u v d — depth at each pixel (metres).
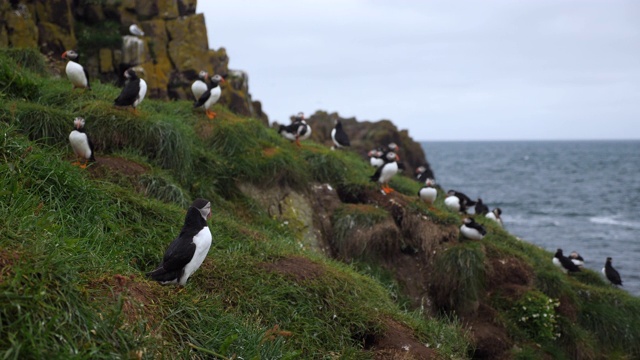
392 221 10.88
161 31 15.26
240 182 10.54
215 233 7.81
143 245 6.90
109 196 7.32
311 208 11.01
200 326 5.12
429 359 6.93
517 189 57.91
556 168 95.88
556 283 11.13
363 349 6.85
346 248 10.60
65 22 13.84
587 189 58.47
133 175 8.71
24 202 5.34
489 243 11.30
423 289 10.53
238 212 10.04
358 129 34.88
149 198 8.27
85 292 4.39
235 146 10.84
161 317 4.89
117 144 9.37
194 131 10.80
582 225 33.81
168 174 9.25
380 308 7.57
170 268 5.30
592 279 13.47
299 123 12.92
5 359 3.61
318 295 7.15
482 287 10.49
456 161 121.00
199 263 5.47
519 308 10.34
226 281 6.66
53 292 4.21
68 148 8.71
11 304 3.89
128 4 15.02
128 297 4.74
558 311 10.88
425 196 11.97
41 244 4.61
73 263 4.73
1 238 4.52
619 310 11.45
